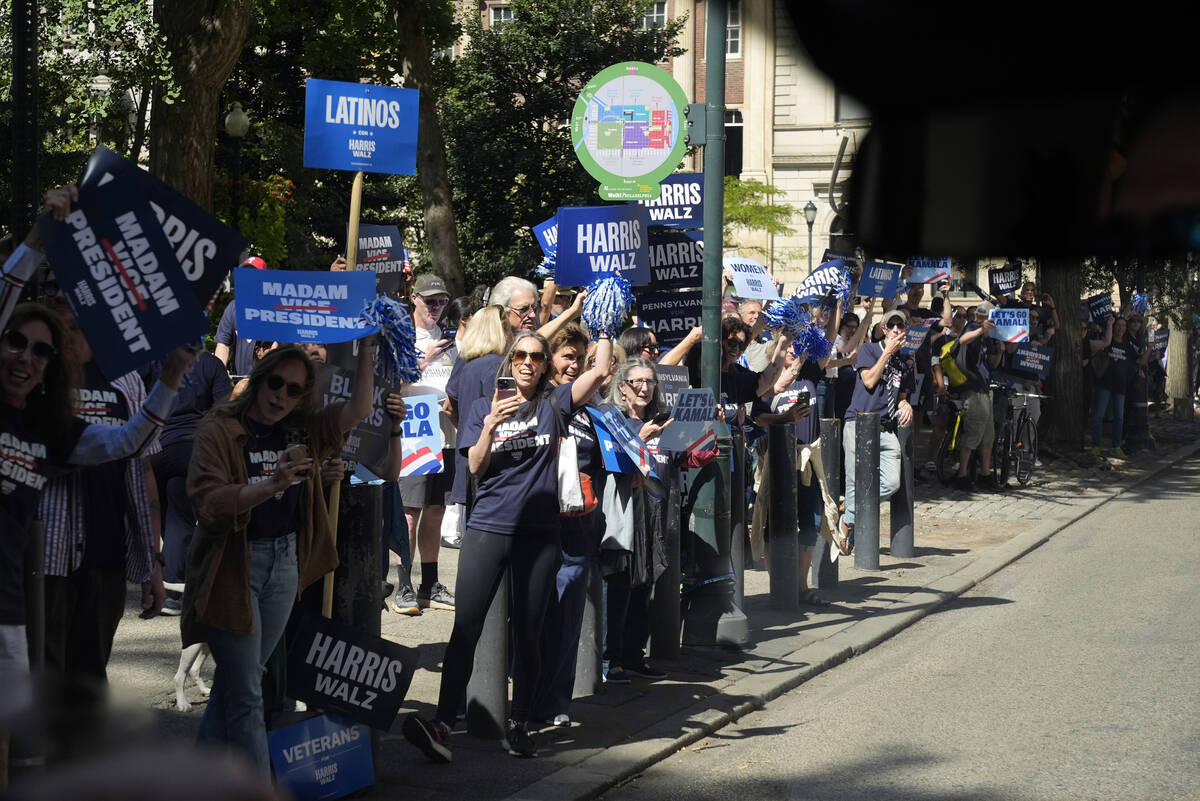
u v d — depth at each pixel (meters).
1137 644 7.66
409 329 4.51
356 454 4.78
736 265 8.95
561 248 6.91
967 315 12.74
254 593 4.20
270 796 0.61
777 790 5.07
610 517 6.17
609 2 32.78
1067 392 14.51
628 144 7.38
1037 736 5.77
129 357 3.91
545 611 5.42
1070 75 0.65
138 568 4.57
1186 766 5.27
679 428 6.63
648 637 6.81
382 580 4.98
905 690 6.70
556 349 5.72
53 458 4.08
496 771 5.12
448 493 8.00
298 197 26.94
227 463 4.09
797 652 7.33
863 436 10.26
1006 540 11.76
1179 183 0.64
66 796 0.60
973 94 0.67
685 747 5.69
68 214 3.90
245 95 28.20
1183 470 15.26
